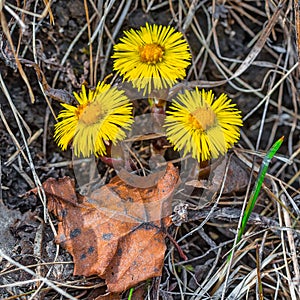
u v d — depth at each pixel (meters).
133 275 0.34
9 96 0.37
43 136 0.38
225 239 0.37
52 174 0.38
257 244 0.36
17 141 0.37
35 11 0.37
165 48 0.35
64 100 0.37
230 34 0.40
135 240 0.35
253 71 0.40
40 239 0.35
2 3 0.35
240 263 0.37
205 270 0.37
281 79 0.38
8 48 0.37
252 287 0.36
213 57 0.40
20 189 0.38
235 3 0.40
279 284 0.36
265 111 0.39
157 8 0.40
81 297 0.35
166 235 0.35
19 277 0.35
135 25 0.39
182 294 0.36
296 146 0.40
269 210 0.38
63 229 0.35
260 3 0.40
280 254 0.36
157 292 0.35
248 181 0.37
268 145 0.40
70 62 0.39
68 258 0.35
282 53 0.40
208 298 0.36
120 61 0.35
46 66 0.38
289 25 0.39
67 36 0.39
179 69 0.35
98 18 0.39
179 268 0.36
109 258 0.35
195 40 0.40
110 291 0.34
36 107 0.39
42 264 0.34
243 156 0.38
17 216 0.36
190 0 0.39
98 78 0.39
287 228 0.36
